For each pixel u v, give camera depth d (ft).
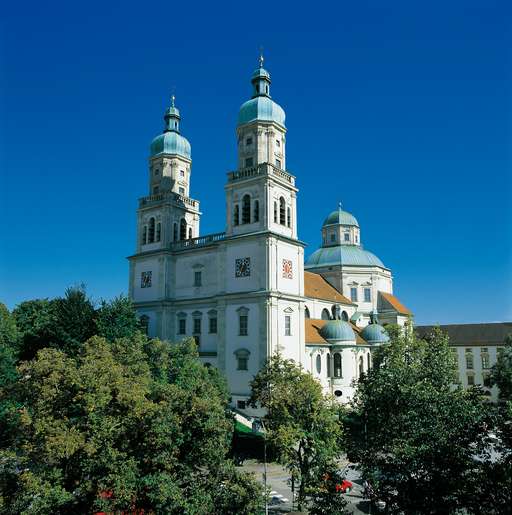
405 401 77.00
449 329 358.84
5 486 74.28
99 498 72.79
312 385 109.09
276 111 211.61
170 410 82.07
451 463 66.90
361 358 240.53
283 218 205.46
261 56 219.82
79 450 74.69
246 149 208.64
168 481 75.05
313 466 100.63
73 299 197.16
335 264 315.99
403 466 70.33
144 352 146.20
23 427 78.74
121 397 77.41
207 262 216.74
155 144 252.42
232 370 193.06
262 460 154.10
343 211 340.80
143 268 238.68
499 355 130.72
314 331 230.68
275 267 192.65
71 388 78.69
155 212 241.35
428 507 66.59
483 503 63.05
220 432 84.53
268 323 185.57
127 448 79.15
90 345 105.19
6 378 157.28
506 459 62.80
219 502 78.59
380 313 312.50
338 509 92.68
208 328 211.00
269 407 112.37
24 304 252.21
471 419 69.41
